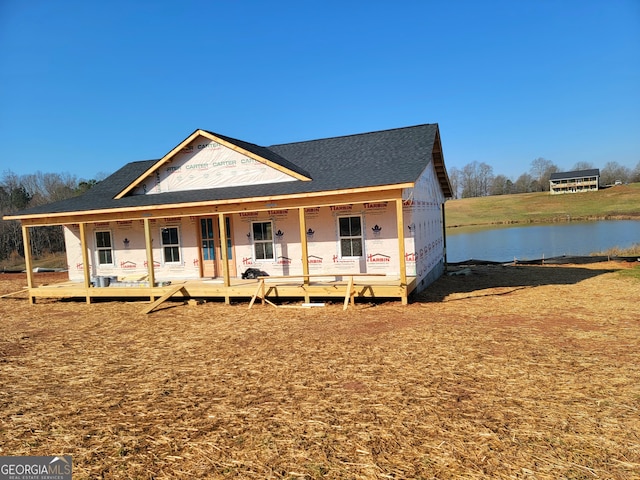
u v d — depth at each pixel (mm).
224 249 11625
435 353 6484
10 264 31594
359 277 11922
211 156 13312
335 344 7270
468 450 3771
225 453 3957
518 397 4801
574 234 35656
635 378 5180
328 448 3936
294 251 12688
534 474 3381
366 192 10188
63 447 4250
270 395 5250
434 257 15055
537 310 9141
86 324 10328
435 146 14703
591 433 3963
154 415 4883
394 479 3402
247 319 9711
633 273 13828
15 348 8305
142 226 14352
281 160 13672
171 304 12180
